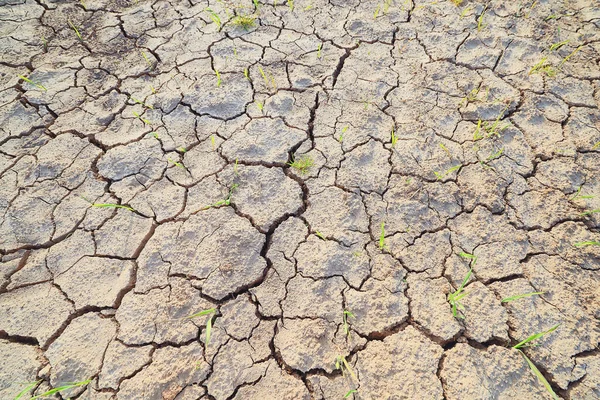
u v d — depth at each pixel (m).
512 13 3.19
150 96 2.68
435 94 2.69
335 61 2.89
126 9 3.29
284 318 1.82
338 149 2.41
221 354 1.72
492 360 1.68
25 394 1.62
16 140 2.46
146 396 1.61
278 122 2.54
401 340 1.75
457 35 3.05
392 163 2.35
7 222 2.12
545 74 2.77
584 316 1.79
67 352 1.72
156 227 2.11
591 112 2.58
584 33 3.04
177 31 3.09
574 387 1.62
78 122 2.55
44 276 1.95
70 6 3.30
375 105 2.63
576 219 2.12
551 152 2.39
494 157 2.36
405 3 3.30
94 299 1.87
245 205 2.18
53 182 2.28
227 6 3.26
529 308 1.82
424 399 1.59
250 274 1.95
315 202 2.20
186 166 2.35
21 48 2.98
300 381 1.66
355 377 1.65
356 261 1.99
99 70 2.84
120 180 2.29
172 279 1.93
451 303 1.84
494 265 1.97
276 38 3.04
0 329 1.78
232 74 2.79
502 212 2.16
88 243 2.05
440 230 2.10
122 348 1.73
